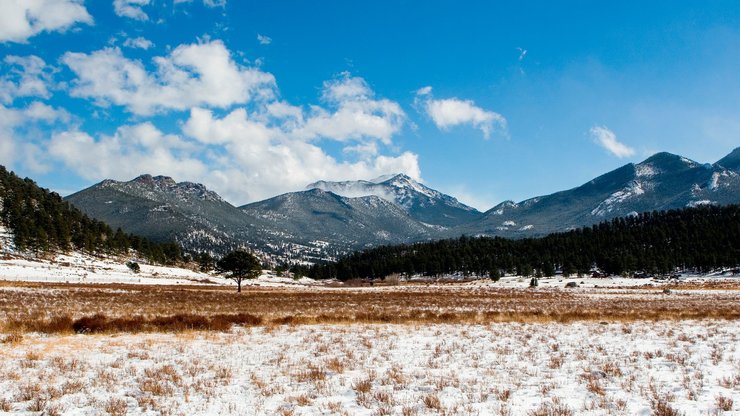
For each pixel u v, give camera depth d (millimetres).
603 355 17484
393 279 185250
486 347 19594
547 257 186750
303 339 21906
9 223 142750
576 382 12836
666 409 9570
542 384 12570
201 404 10680
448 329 26234
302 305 45125
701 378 13055
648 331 24953
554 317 32469
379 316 32250
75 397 11148
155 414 9945
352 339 22094
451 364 15750
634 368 14742
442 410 10062
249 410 10250
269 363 15938
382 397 10984
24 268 93188
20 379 12922
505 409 10062
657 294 73938
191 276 135250
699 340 21250
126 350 18234
